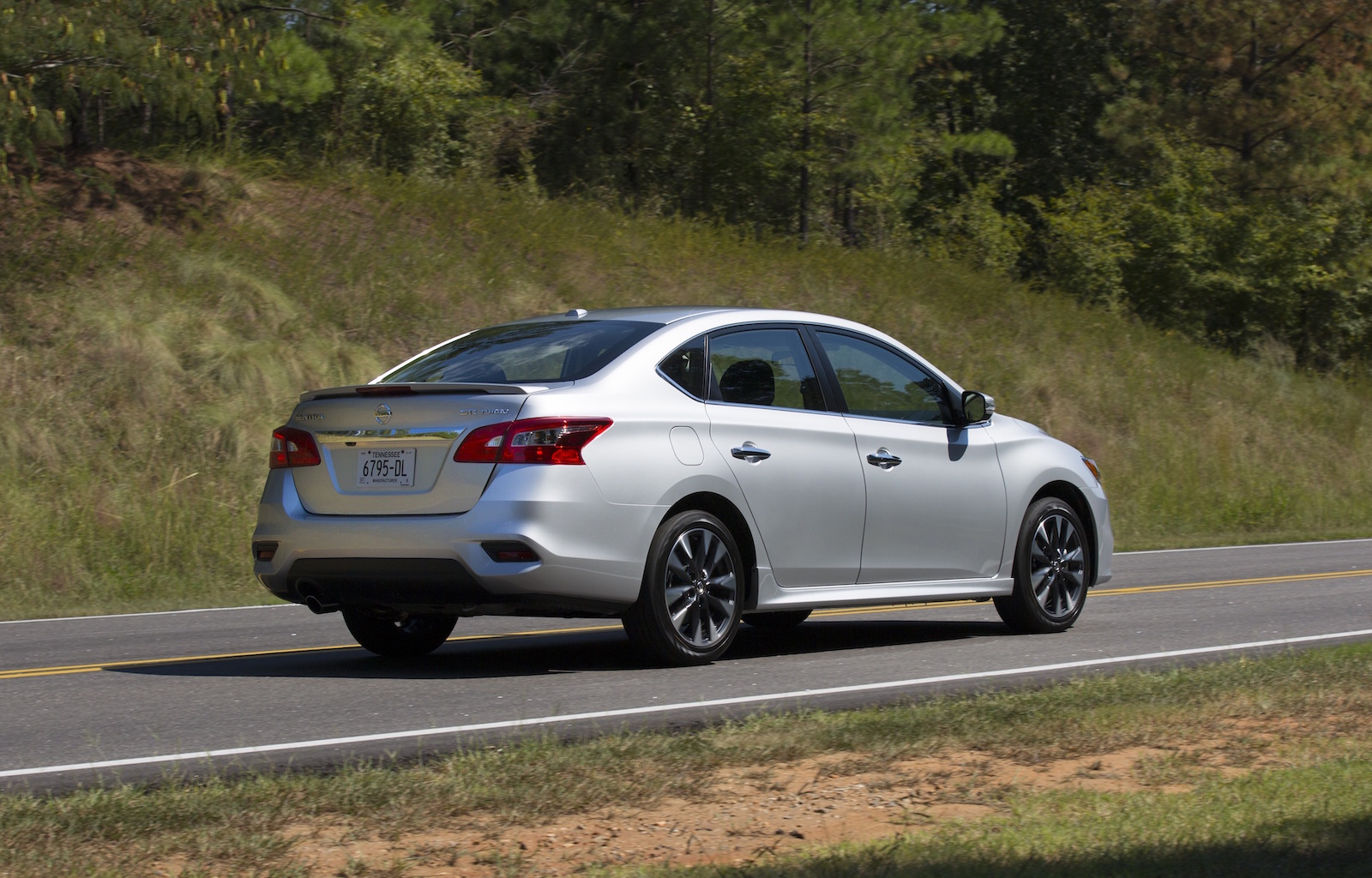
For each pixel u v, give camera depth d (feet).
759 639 31.35
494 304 72.43
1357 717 20.04
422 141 94.17
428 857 13.48
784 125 105.60
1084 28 155.74
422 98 92.99
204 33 64.69
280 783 16.03
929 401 30.60
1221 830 13.82
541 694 23.18
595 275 79.10
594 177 107.04
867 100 104.58
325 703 22.58
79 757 18.61
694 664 26.02
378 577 24.59
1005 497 31.07
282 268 68.18
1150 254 115.55
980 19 106.83
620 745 17.98
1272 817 14.30
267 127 89.86
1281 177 128.47
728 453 26.35
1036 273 119.75
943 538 29.84
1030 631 31.94
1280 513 80.48
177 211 69.00
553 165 109.09
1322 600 39.37
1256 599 39.75
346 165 81.76
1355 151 131.23
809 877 12.41
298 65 69.05
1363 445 95.66
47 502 50.29
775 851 13.69
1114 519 74.54
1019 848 13.32
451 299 71.20
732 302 82.12
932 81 150.00
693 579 25.84
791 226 110.01
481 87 102.63
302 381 61.05
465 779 16.28
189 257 65.31
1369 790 15.44
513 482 23.88
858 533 28.27
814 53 105.29
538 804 15.30
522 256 77.77
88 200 66.95
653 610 25.16
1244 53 138.62
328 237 72.28
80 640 33.04
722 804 15.51
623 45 107.45
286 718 21.30
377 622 27.96
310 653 29.60
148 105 71.20
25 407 53.98
